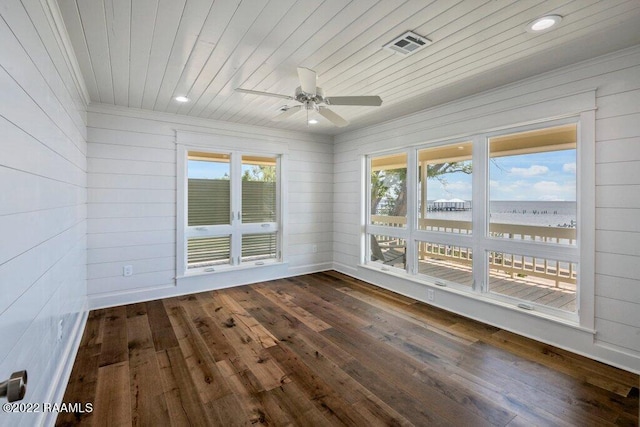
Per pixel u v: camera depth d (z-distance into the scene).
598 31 2.04
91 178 3.55
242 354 2.60
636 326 2.29
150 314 3.46
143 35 2.08
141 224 3.87
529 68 2.62
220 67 2.59
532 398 2.04
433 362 2.48
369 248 4.92
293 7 1.78
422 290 3.91
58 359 2.06
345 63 2.51
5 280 1.16
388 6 1.78
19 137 1.32
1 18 1.14
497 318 3.13
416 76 2.79
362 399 2.04
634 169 2.28
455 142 3.56
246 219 4.79
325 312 3.56
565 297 2.75
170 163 4.05
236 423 1.82
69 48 2.19
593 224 2.48
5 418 1.17
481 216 3.32
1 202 1.13
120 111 3.71
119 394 2.06
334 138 5.50
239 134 4.57
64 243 2.23
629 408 1.92
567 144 2.71
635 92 2.26
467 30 2.03
